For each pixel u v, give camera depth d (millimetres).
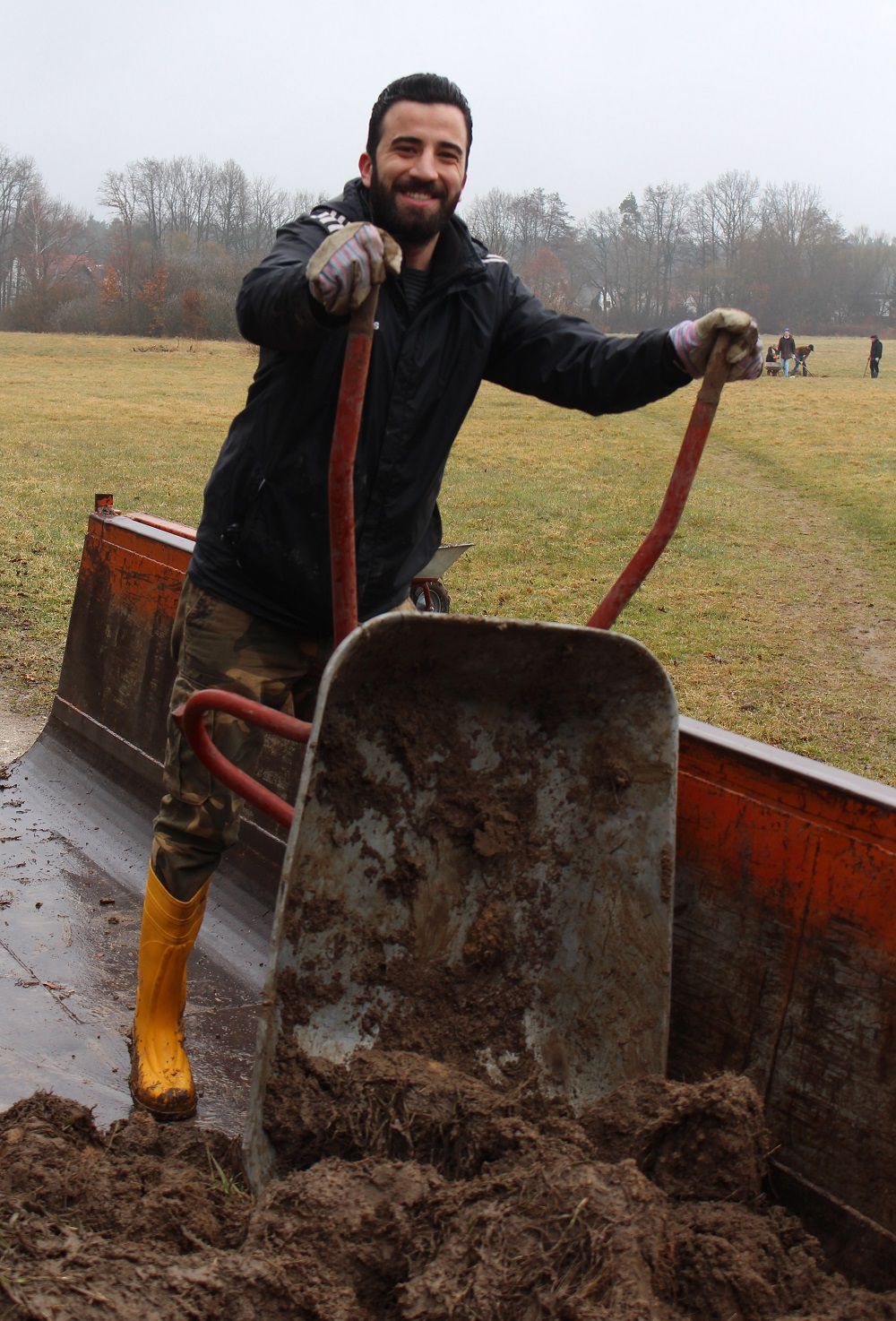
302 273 1978
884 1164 2115
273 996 2039
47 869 4059
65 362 42969
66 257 91125
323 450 2334
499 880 2330
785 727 7164
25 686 6219
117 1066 3012
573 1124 2080
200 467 17203
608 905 2303
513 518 14188
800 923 2266
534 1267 1728
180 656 2637
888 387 37000
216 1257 1804
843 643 9383
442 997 2312
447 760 2256
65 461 17125
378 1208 1875
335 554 2109
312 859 2152
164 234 97125
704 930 2438
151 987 2762
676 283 98750
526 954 2359
